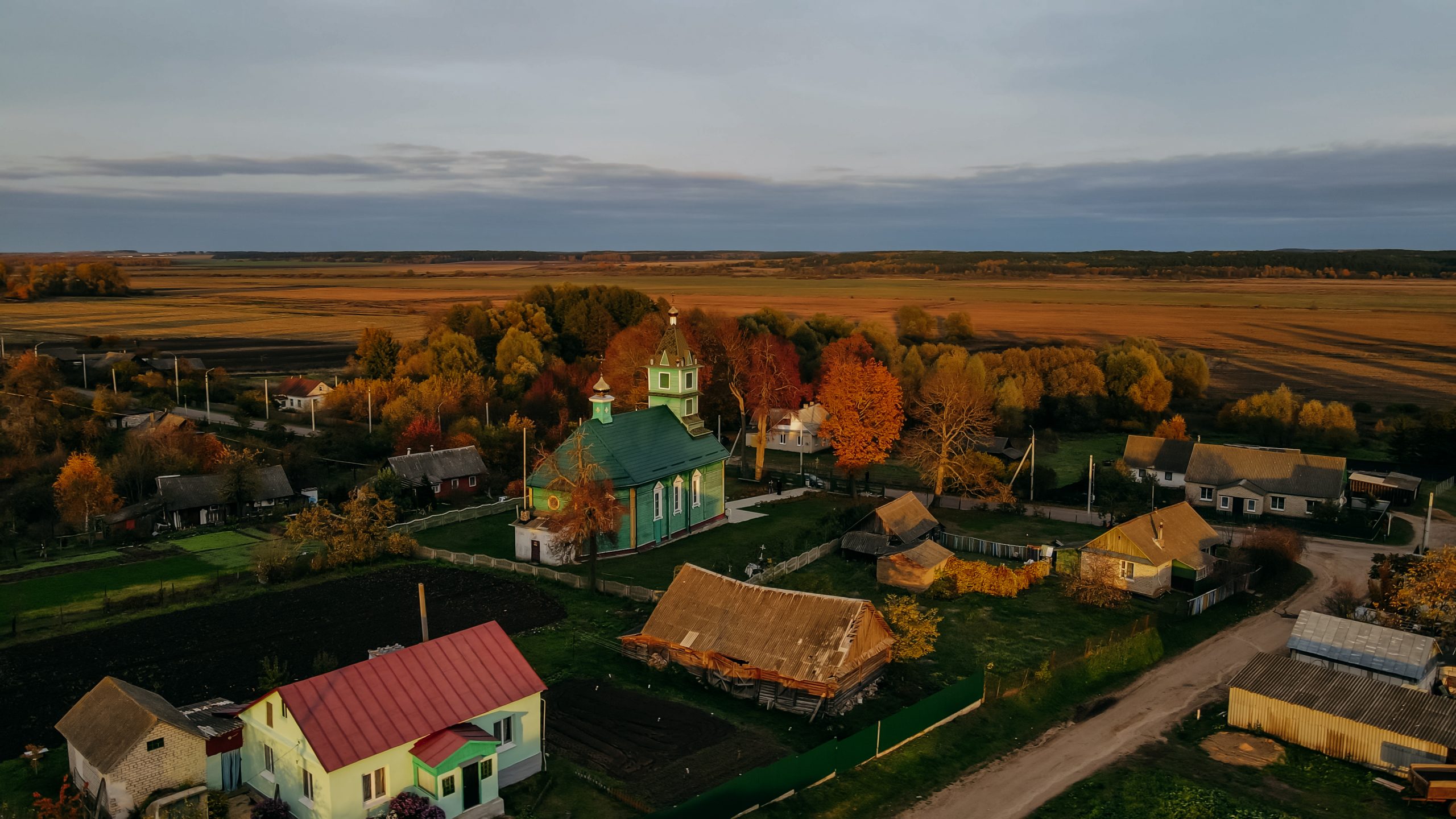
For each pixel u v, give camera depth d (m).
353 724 33.91
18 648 52.06
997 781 40.28
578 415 121.25
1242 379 164.00
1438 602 54.53
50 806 32.72
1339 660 49.34
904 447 104.81
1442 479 96.25
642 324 135.75
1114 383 140.88
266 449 104.94
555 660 50.56
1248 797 39.09
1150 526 65.88
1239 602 62.81
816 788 38.41
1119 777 40.59
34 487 85.94
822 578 66.06
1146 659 53.72
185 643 52.97
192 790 34.44
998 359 154.50
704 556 70.69
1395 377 164.12
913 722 42.84
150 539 77.75
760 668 46.31
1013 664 51.69
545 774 38.94
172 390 133.38
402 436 99.44
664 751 41.06
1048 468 94.62
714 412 121.38
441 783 34.12
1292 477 86.06
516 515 82.50
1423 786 38.62
